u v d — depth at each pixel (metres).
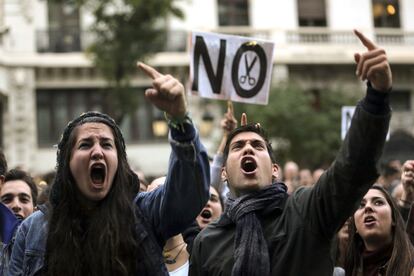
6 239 4.68
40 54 24.14
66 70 24.45
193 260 3.88
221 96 5.58
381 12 26.97
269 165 3.93
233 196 4.00
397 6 27.03
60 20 24.55
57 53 24.31
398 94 26.67
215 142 21.33
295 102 21.12
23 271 3.34
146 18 17.92
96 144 3.38
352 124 3.23
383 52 3.03
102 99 24.69
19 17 24.16
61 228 3.30
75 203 3.38
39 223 3.43
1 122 24.05
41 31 24.38
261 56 5.70
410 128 25.75
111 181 3.37
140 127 24.55
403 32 26.55
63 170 3.39
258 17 25.83
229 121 5.91
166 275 3.32
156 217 3.31
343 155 3.26
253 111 20.50
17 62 23.89
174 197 3.17
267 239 3.63
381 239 4.73
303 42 25.89
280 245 3.57
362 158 3.20
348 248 4.88
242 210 3.74
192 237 5.15
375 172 3.24
